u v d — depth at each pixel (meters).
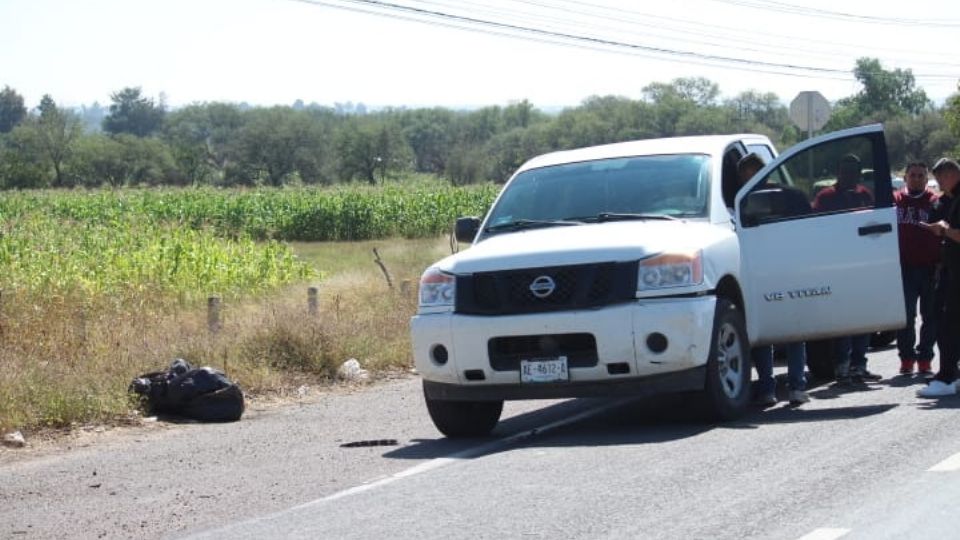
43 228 39.09
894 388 14.29
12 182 146.12
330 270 42.91
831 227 13.25
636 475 9.87
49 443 14.15
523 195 13.99
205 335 19.67
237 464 12.05
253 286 35.09
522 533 8.26
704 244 12.27
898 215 15.67
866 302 13.27
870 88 103.81
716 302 12.16
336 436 13.54
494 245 12.70
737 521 8.17
